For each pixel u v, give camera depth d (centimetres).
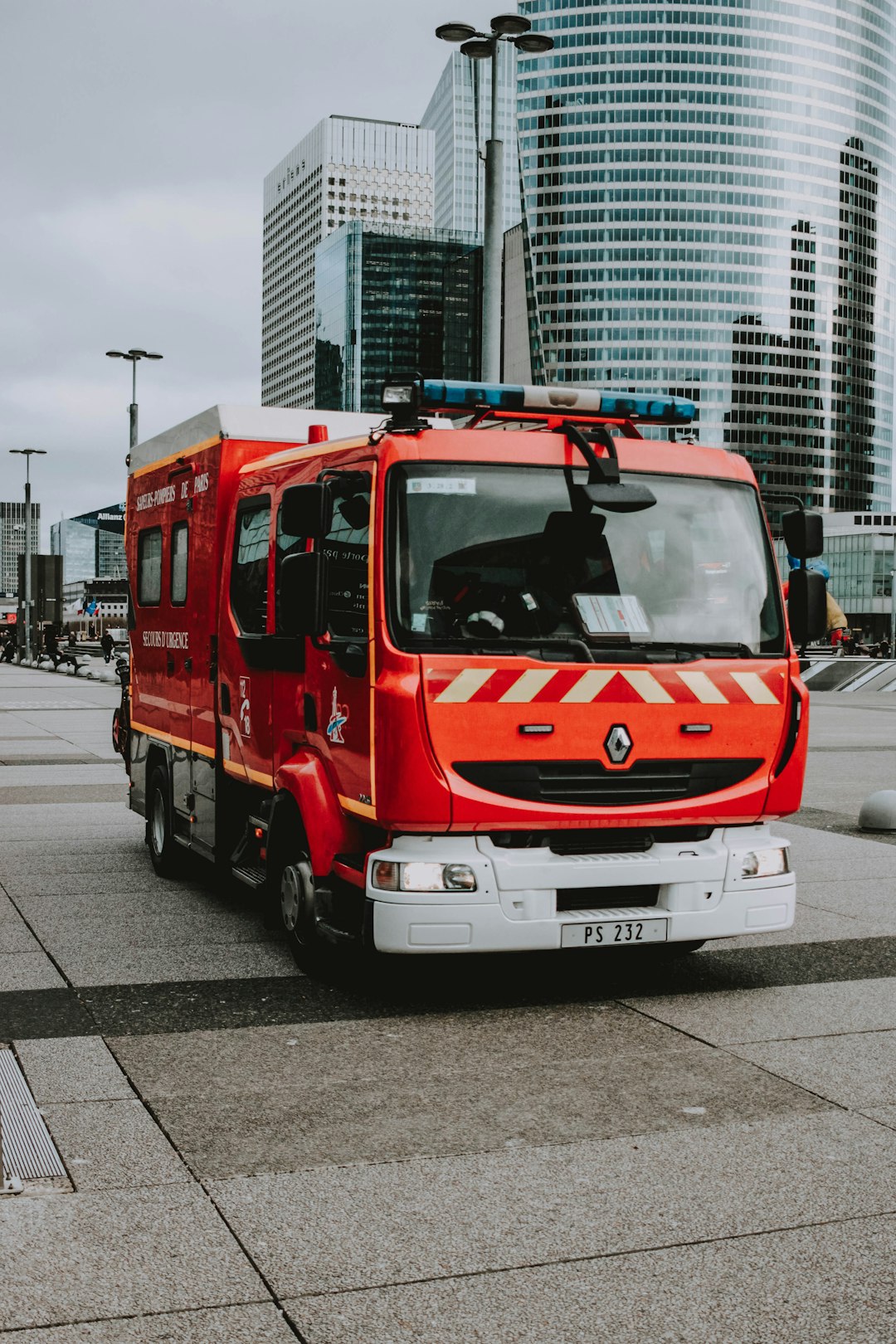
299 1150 437
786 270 16912
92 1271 351
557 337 16550
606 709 591
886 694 4009
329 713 627
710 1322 330
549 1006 619
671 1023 592
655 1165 427
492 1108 479
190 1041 559
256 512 744
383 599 578
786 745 632
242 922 799
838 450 17612
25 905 845
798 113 16912
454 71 13288
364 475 606
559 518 608
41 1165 421
